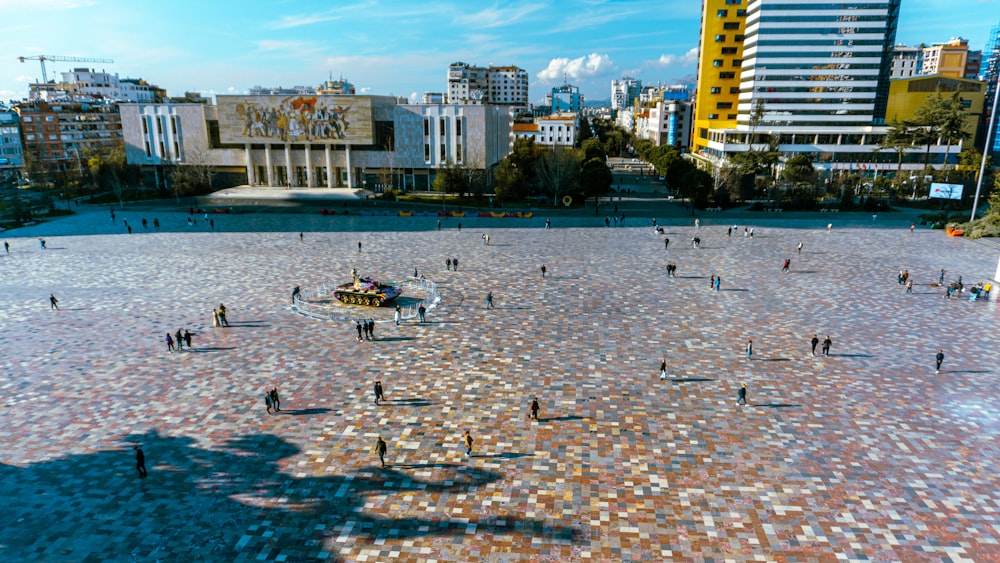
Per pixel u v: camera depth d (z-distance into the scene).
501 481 29.22
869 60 151.12
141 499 27.89
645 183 169.00
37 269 69.88
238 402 37.09
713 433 33.53
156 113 134.88
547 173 123.06
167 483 29.09
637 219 105.50
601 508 27.23
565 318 52.38
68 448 32.09
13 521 26.38
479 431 33.78
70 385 39.41
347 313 53.91
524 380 40.09
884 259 74.31
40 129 173.00
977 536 25.20
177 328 50.19
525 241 86.12
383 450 30.31
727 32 177.88
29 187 144.25
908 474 29.62
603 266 70.88
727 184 123.69
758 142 154.38
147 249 80.56
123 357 44.06
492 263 72.25
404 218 107.50
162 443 32.56
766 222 102.06
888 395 37.94
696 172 118.75
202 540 25.19
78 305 56.34
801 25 151.25
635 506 27.38
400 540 25.23
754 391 38.62
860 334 48.56
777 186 121.00
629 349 45.44
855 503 27.45
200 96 176.88
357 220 104.81
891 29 155.62
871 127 153.75
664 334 48.56
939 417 35.16
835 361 43.22
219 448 32.06
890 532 25.53
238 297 58.66
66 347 45.97
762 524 26.12
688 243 84.75
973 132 164.75
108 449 31.97
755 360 43.47
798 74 154.12
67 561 23.98
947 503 27.39
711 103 184.75
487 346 46.03
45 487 28.75
